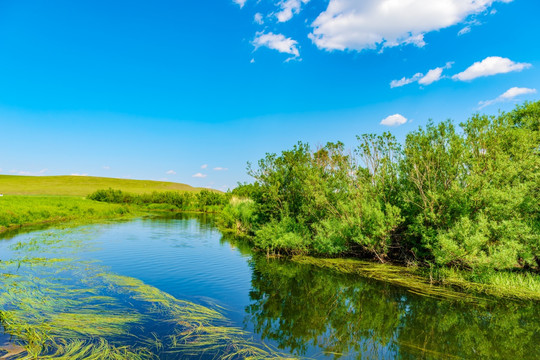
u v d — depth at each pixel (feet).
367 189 53.88
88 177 424.87
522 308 31.50
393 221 46.42
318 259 54.44
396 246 51.90
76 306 28.73
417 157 47.47
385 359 21.09
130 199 247.29
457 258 38.99
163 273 43.01
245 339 23.73
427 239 43.01
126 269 44.60
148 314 27.63
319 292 36.55
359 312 30.22
